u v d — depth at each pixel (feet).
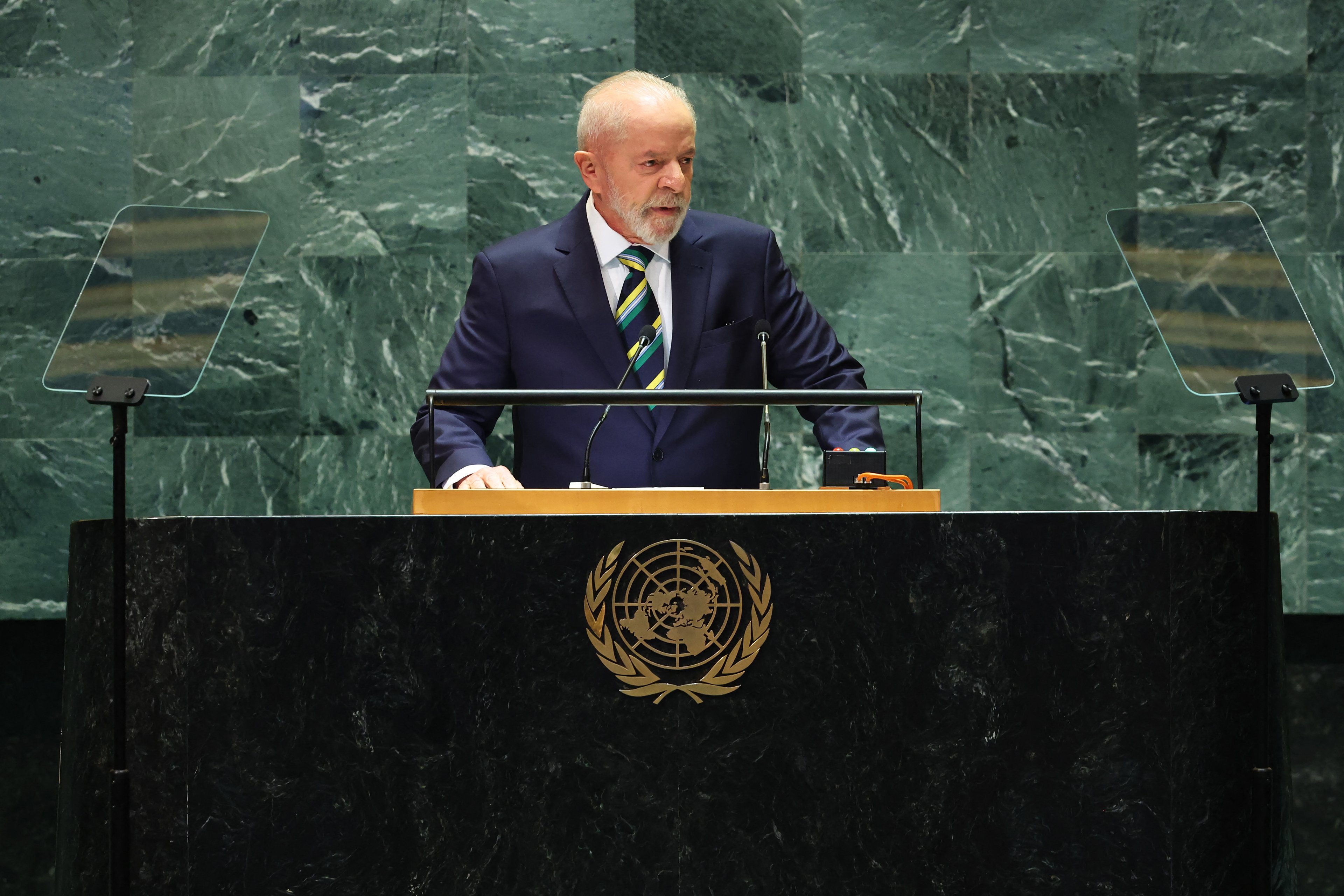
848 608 21.56
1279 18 52.60
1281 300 26.53
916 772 21.35
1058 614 21.63
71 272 51.80
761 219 52.75
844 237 52.85
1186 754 21.57
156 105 52.11
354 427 52.19
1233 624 21.97
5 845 50.83
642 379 33.37
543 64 52.49
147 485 51.65
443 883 20.98
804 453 52.37
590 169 33.40
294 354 52.13
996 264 52.85
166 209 27.17
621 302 34.01
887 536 21.66
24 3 51.90
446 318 52.29
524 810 21.12
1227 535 22.07
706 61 52.65
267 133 52.16
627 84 32.27
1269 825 21.68
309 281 52.19
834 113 52.80
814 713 21.40
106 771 21.57
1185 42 52.75
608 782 21.20
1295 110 52.49
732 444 33.55
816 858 21.20
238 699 21.30
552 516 21.53
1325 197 52.29
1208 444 52.21
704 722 21.34
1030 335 52.75
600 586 21.43
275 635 21.38
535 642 21.35
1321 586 51.72
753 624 21.45
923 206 52.80
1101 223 52.75
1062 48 52.85
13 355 51.52
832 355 34.65
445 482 29.76
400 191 52.34
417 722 21.22
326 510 52.06
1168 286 27.53
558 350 33.78
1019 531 21.70
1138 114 52.75
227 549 21.52
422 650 21.31
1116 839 21.36
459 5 52.39
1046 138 52.85
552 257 34.47
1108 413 52.49
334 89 52.34
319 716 21.22
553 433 33.42
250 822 21.09
